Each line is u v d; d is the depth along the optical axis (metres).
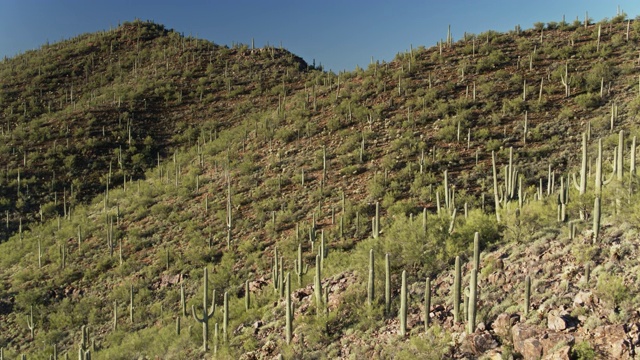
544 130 40.06
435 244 18.64
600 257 13.78
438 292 15.82
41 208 55.03
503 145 39.56
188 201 45.38
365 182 39.38
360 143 45.88
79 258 39.81
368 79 59.03
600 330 10.59
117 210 46.41
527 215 17.72
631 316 10.79
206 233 38.22
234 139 58.22
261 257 32.16
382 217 33.22
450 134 42.69
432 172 38.31
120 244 38.00
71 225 46.81
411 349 12.86
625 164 23.45
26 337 30.66
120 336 26.23
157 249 38.03
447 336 12.88
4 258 43.59
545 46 55.31
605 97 42.12
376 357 13.52
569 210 17.69
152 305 30.06
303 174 41.62
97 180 62.25
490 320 13.01
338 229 32.88
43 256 41.19
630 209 15.39
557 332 11.17
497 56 54.59
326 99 58.53
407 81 55.38
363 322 15.73
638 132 33.12
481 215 19.88
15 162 63.69
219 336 19.95
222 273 29.80
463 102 47.16
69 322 30.47
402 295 14.27
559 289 12.98
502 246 17.42
